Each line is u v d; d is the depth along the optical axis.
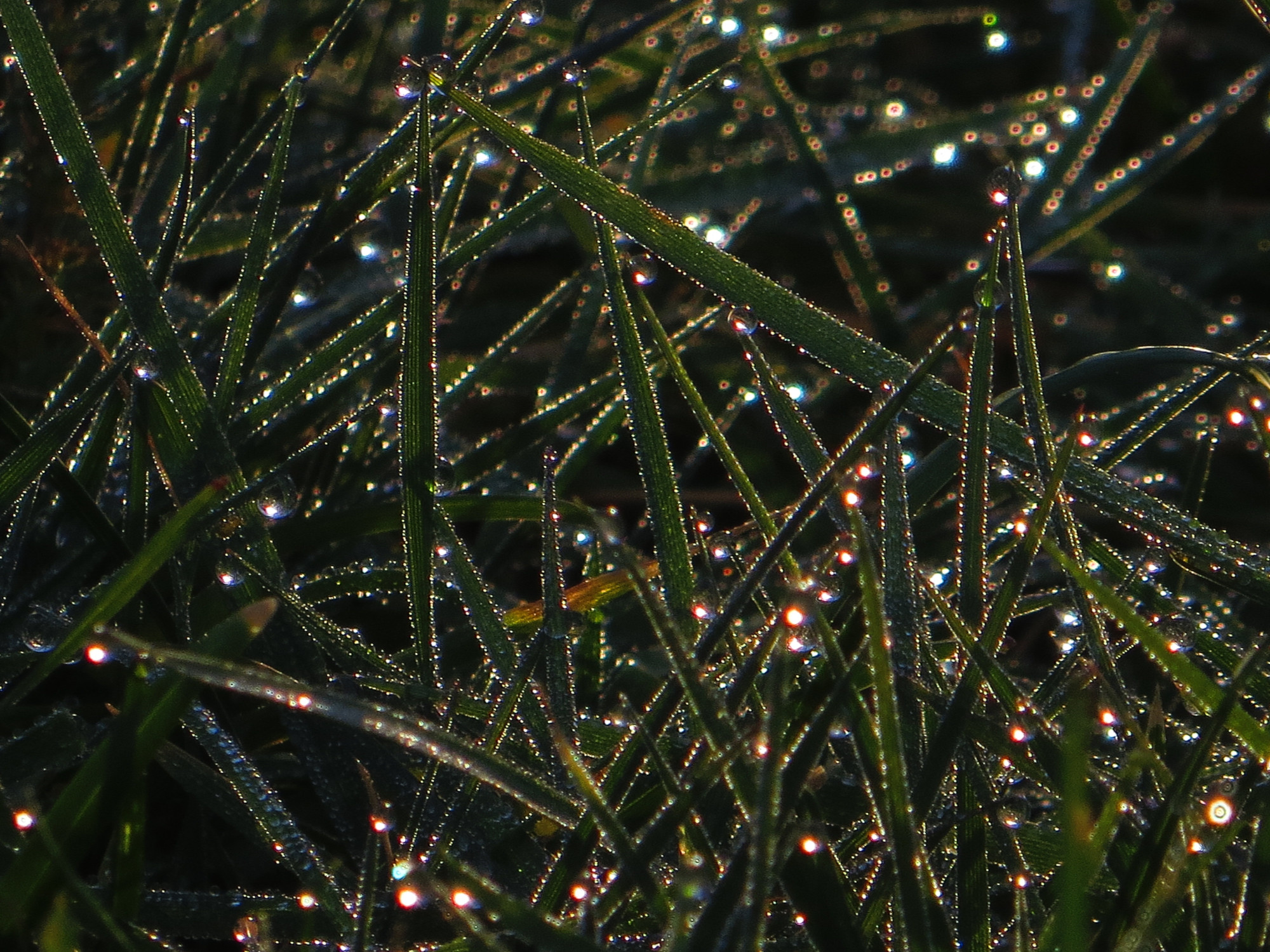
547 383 0.59
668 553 0.53
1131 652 0.56
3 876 0.51
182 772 0.52
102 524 0.53
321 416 0.56
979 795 0.52
